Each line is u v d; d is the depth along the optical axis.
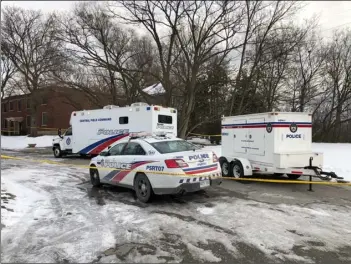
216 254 4.68
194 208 7.16
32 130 37.66
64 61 29.36
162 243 5.09
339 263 4.38
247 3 24.58
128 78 26.62
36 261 4.42
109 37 28.44
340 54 32.50
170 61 25.94
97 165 9.64
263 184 10.36
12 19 36.16
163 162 7.39
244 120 11.39
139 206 7.38
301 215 6.59
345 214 6.68
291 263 4.38
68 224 6.04
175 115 15.94
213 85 26.95
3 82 40.41
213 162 7.97
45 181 10.78
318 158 10.05
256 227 5.83
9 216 6.45
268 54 26.92
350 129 37.12
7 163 16.28
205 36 24.23
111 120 16.70
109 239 5.25
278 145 10.03
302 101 32.72
